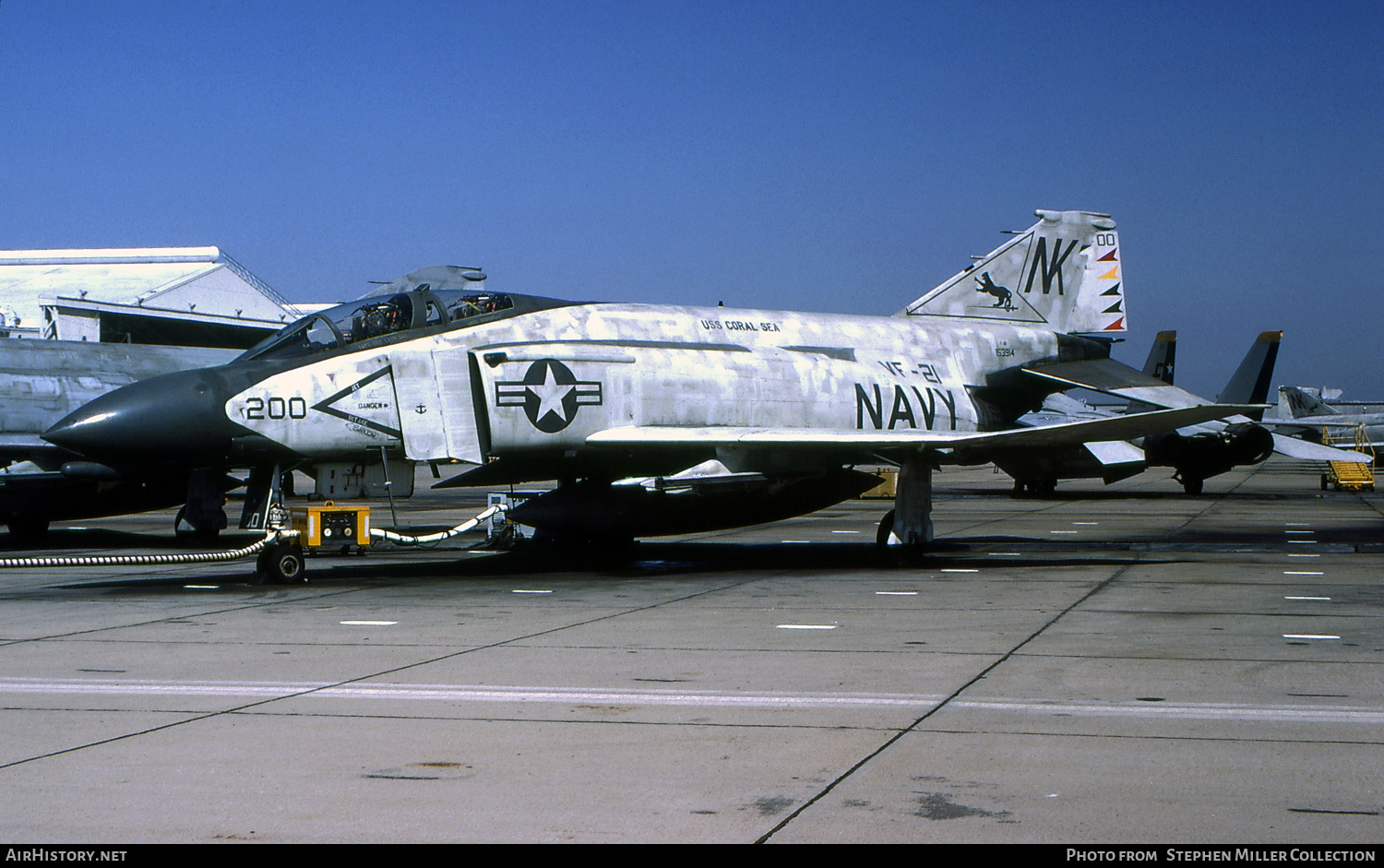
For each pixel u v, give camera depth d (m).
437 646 8.23
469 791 4.73
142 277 56.78
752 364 14.89
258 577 12.46
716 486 14.84
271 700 6.44
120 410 12.23
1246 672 7.06
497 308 14.05
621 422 13.77
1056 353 19.08
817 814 4.41
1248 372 33.50
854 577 12.77
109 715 6.09
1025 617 9.49
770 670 7.25
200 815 4.45
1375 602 10.27
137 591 11.87
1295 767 4.99
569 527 14.38
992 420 17.19
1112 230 20.61
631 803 4.58
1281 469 57.81
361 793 4.71
